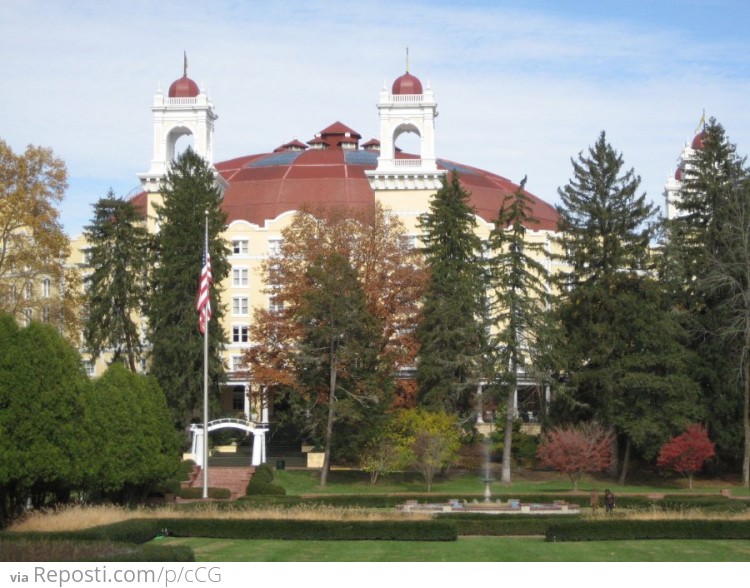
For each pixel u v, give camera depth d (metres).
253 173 127.94
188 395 81.56
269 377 80.44
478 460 85.00
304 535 44.59
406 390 83.25
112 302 85.25
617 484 78.00
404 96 112.31
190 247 83.19
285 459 87.31
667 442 76.56
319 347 76.62
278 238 111.25
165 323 82.56
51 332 48.09
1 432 45.06
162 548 34.38
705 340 81.38
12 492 48.56
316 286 79.81
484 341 79.19
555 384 76.44
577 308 81.12
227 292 111.00
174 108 113.25
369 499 60.94
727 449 79.38
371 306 82.44
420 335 81.31
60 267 72.75
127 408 56.03
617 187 81.62
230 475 75.62
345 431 76.38
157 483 61.31
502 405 81.31
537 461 84.19
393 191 111.81
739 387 79.62
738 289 79.25
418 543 43.47
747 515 48.78
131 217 86.31
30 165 70.75
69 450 47.03
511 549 41.25
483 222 110.75
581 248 81.06
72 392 47.59
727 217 79.12
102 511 46.81
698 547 41.91
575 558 38.62
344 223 87.00
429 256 85.69
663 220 82.12
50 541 36.31
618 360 77.88
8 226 70.69
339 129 138.88
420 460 73.75
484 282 80.31
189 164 87.25
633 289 80.19
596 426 75.19
